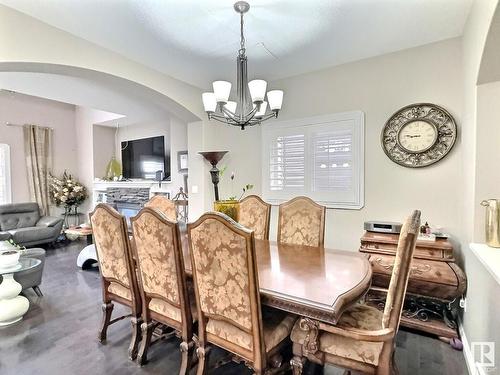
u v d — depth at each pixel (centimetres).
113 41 277
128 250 206
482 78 196
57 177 665
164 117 576
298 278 171
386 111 311
